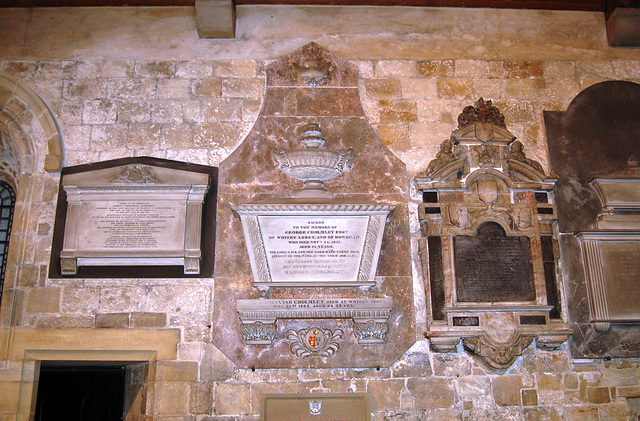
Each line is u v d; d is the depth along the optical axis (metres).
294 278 4.63
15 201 5.25
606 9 5.73
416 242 4.92
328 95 5.30
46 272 4.69
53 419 5.23
